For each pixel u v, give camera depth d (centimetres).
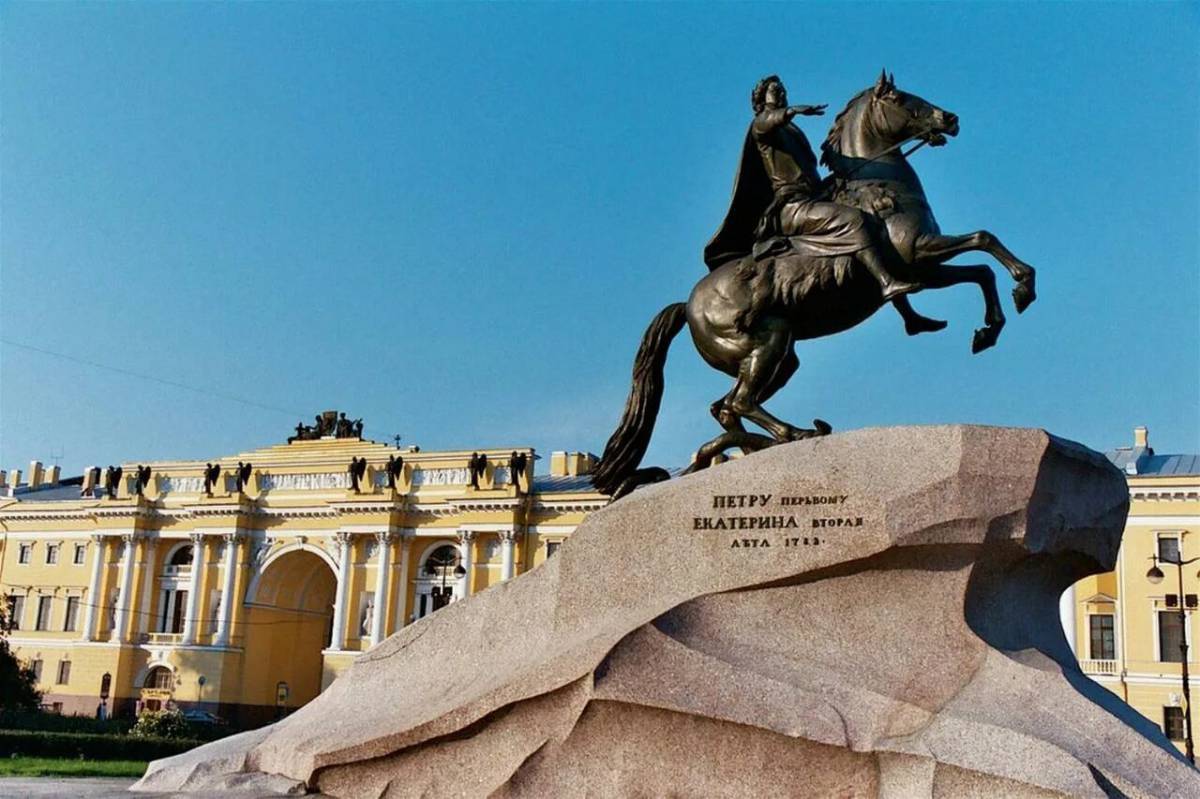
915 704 550
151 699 4994
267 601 5103
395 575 4794
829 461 606
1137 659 3625
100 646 5116
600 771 562
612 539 634
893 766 525
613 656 564
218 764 650
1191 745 2441
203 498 5138
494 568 4672
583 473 5212
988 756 512
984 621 593
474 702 582
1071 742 522
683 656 568
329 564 4922
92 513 5303
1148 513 3712
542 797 564
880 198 733
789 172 757
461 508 4731
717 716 545
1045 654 589
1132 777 509
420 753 593
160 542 5269
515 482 4672
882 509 588
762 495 612
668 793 551
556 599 635
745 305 730
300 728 657
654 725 557
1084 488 614
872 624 587
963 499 580
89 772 1477
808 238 734
